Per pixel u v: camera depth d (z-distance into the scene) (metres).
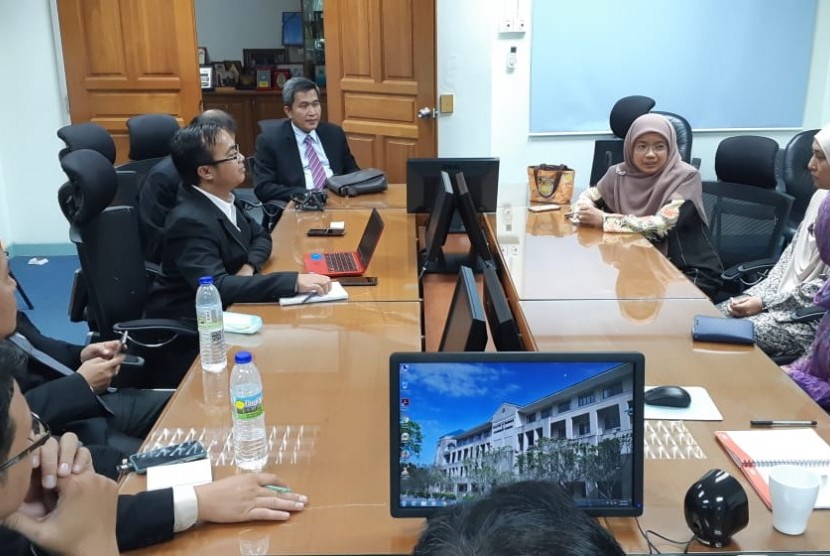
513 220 3.65
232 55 8.08
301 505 1.47
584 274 2.85
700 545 1.35
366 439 1.72
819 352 2.37
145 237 3.48
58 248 5.64
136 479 1.57
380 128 5.46
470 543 0.57
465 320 1.72
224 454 1.67
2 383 1.07
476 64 5.22
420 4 5.04
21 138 5.44
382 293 2.69
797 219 4.27
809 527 1.40
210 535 1.40
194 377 2.05
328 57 5.58
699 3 5.33
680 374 2.03
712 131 5.60
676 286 2.72
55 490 1.23
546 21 5.33
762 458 1.60
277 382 2.00
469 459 1.35
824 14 5.36
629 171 3.63
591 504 1.36
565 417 1.36
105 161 2.59
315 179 4.43
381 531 1.40
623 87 5.49
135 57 5.33
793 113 5.57
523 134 5.57
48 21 5.28
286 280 2.60
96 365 2.09
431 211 3.43
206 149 2.74
